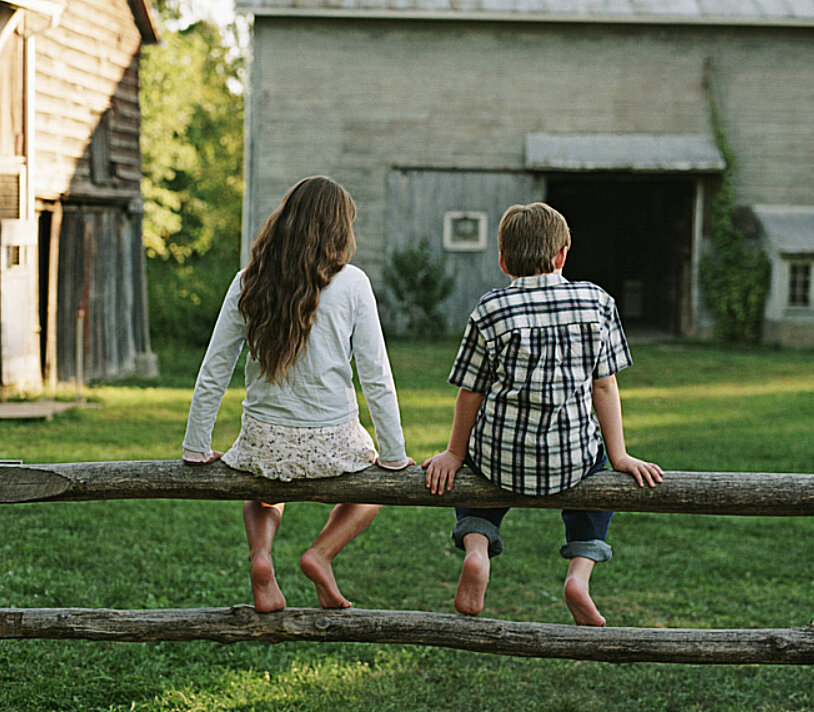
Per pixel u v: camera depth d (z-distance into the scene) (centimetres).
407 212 2008
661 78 2011
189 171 3722
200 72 3844
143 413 1083
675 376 1502
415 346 1831
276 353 305
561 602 557
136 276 1477
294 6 1958
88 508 698
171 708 420
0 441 870
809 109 2014
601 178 2022
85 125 1293
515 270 320
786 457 896
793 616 538
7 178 1073
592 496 313
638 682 461
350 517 337
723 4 2011
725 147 1984
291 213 314
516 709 431
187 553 608
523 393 307
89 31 1295
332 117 2002
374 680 452
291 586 561
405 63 1995
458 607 323
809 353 1822
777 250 1894
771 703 442
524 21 1983
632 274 2497
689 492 311
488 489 315
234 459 318
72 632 323
